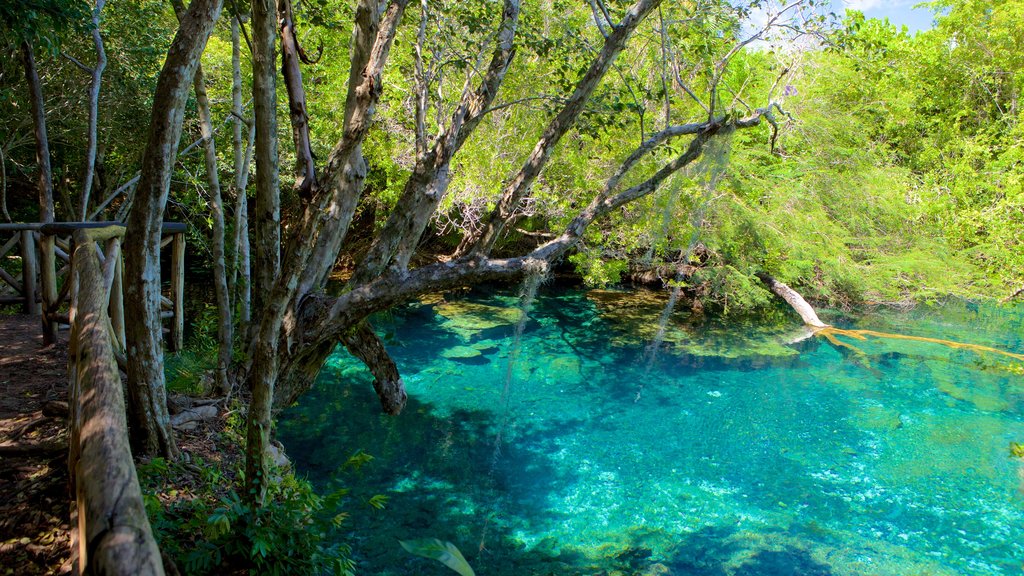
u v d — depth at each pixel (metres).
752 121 5.93
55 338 5.53
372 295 5.25
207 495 3.61
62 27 6.12
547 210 13.38
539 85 11.42
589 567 5.40
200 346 6.77
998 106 19.48
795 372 10.91
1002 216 15.99
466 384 9.77
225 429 4.80
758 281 15.14
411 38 7.38
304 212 3.63
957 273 15.55
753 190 14.14
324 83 10.43
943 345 12.62
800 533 6.08
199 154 11.58
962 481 7.22
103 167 12.75
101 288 2.96
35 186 13.05
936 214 16.81
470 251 5.45
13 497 3.10
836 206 15.32
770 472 7.36
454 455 7.35
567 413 8.90
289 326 5.20
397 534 5.64
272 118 5.21
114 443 1.61
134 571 1.17
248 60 10.59
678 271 15.00
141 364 3.77
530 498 6.56
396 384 6.24
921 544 5.96
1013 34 19.16
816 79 15.20
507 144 12.64
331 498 3.61
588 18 9.95
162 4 10.15
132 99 10.74
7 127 10.33
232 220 12.27
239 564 3.11
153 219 3.64
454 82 11.19
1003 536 6.11
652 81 11.03
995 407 9.43
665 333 13.23
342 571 3.30
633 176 13.04
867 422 8.88
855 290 15.52
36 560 2.70
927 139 19.62
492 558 5.43
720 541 5.91
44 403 4.05
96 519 1.31
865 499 6.80
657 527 6.11
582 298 16.19
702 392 9.91
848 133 15.53
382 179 14.94
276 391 5.54
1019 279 15.50
